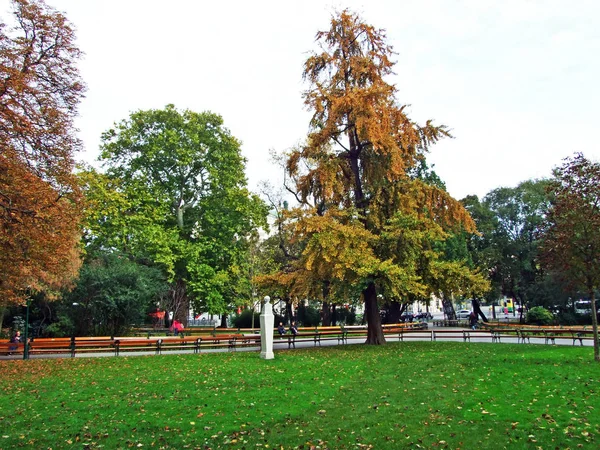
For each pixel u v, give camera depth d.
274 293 25.31
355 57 22.94
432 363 16.59
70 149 17.59
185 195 40.50
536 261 18.12
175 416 9.80
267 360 18.86
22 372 17.06
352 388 12.32
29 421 9.58
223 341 26.97
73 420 9.62
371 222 23.34
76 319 30.55
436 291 24.25
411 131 22.00
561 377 13.02
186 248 37.16
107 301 30.28
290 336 25.61
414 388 12.09
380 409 9.98
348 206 24.59
